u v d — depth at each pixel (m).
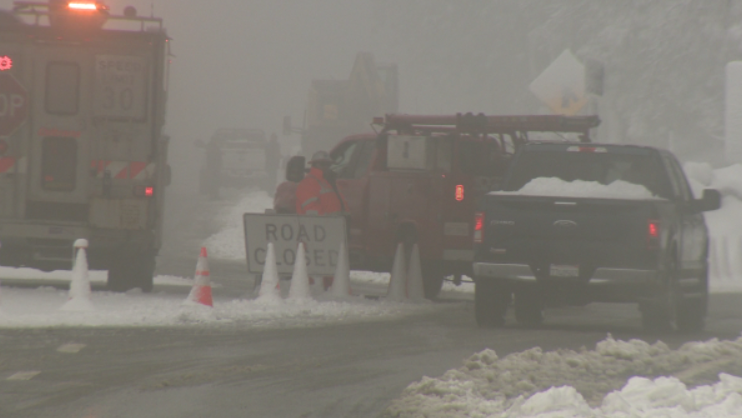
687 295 48.00
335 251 55.53
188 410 27.05
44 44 55.47
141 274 57.81
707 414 25.36
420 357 35.81
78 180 55.69
